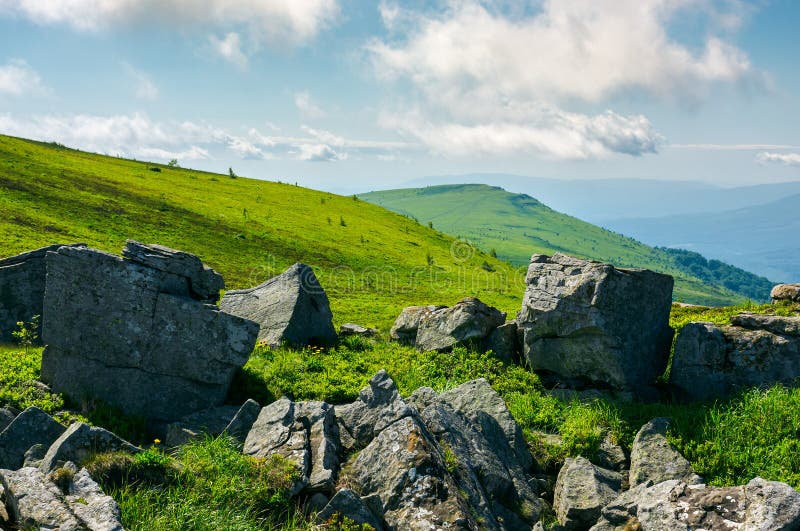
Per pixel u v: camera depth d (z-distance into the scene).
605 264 17.55
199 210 100.56
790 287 25.84
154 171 141.25
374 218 141.38
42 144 147.00
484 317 21.83
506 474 11.83
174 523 8.48
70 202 82.56
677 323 25.03
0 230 58.75
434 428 11.96
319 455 10.96
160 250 16.59
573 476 11.81
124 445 10.45
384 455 10.61
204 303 16.33
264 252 83.50
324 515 9.38
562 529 10.77
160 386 15.59
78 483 8.65
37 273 25.97
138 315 15.81
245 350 16.02
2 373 16.75
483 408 14.19
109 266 15.98
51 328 16.25
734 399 14.78
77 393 15.84
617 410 15.29
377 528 9.20
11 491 8.22
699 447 12.52
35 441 11.38
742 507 8.71
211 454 11.00
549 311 17.88
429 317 23.45
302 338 23.77
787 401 13.84
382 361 21.44
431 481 9.78
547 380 18.73
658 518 9.16
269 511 9.66
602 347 16.98
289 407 12.44
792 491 8.59
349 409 13.08
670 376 17.30
